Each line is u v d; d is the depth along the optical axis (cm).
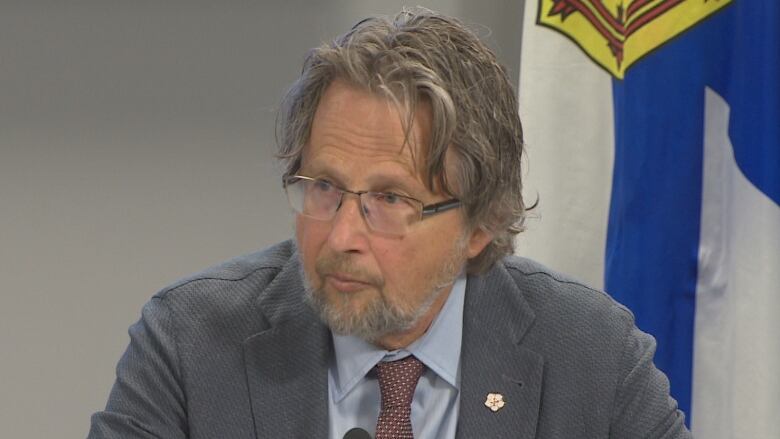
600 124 636
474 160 371
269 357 410
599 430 424
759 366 602
